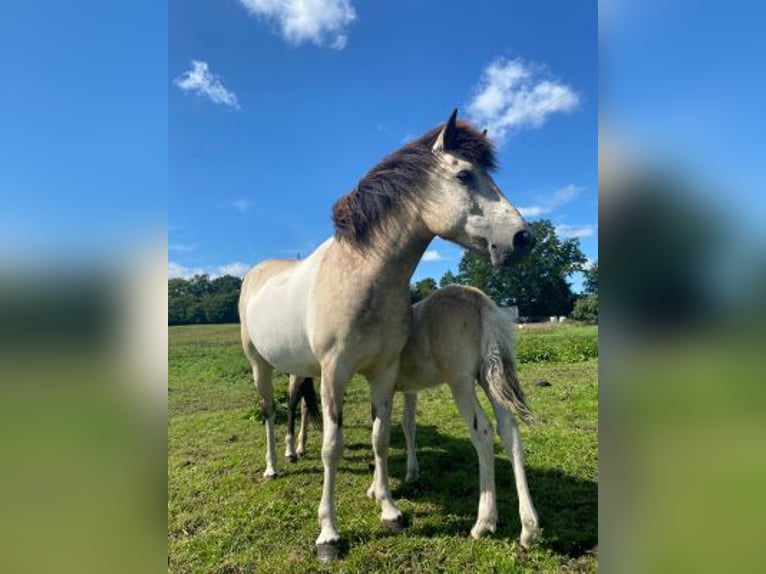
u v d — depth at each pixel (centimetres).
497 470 417
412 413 403
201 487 411
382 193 295
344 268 299
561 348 1331
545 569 265
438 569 272
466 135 289
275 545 309
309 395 491
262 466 467
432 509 347
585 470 408
